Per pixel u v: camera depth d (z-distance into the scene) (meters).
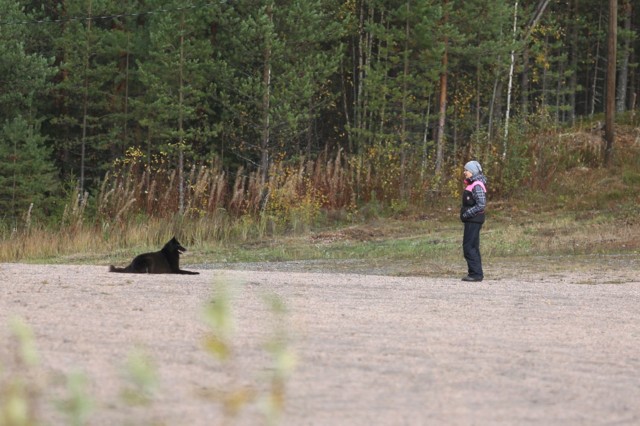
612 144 80.00
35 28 86.06
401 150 77.19
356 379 12.95
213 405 11.19
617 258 43.41
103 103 85.62
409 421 11.04
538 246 48.94
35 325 15.89
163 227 56.50
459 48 79.94
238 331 16.06
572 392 12.86
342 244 54.22
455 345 15.83
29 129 75.38
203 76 78.56
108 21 89.44
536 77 97.69
